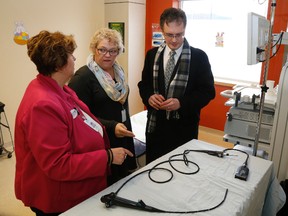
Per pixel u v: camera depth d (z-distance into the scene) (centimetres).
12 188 236
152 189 107
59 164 93
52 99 95
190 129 185
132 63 391
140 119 293
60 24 337
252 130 202
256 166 129
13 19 290
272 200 140
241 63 341
